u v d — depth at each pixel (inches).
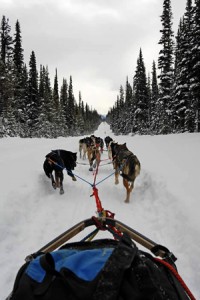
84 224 102.3
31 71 1768.0
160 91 1428.4
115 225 101.9
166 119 1429.6
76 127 3196.4
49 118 2070.6
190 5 1151.6
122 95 3811.5
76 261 57.6
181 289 60.9
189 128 1227.2
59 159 302.8
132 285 50.7
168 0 1362.0
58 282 51.6
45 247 85.1
